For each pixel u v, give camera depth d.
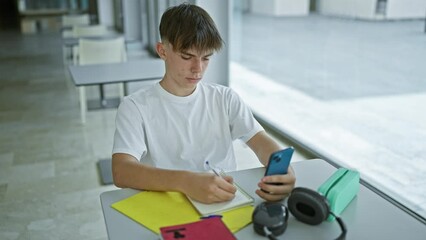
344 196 0.96
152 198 1.01
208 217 0.91
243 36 4.34
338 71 3.42
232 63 4.28
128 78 2.81
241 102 1.32
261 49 4.34
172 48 1.11
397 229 0.90
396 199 1.97
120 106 1.23
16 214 2.18
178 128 1.24
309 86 3.84
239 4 4.28
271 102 3.78
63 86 4.77
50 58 6.49
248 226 0.90
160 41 1.16
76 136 3.29
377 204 1.00
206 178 1.00
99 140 3.20
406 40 2.48
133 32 7.30
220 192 0.98
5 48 7.56
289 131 3.17
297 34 4.00
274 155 0.97
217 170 1.16
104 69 3.12
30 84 4.89
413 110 2.50
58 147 3.08
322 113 3.40
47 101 4.21
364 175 2.28
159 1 5.75
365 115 3.02
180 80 1.15
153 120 1.22
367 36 2.97
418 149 2.39
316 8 3.69
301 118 3.37
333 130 3.03
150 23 6.51
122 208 0.97
